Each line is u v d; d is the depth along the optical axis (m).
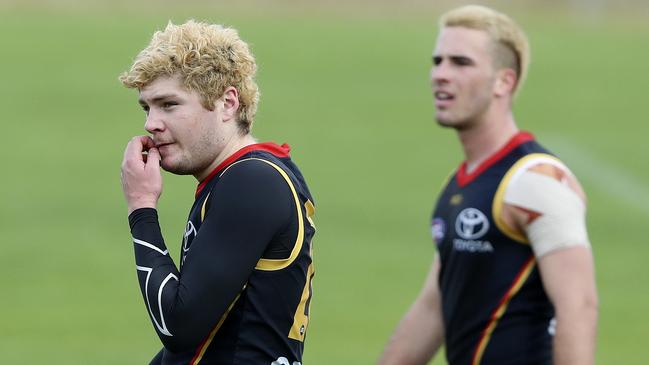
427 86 102.50
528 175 15.12
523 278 15.09
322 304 44.66
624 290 47.69
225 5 132.25
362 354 36.91
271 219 13.27
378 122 88.75
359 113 91.56
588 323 14.45
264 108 92.00
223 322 13.38
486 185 15.41
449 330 15.80
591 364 14.38
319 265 51.38
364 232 58.00
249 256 13.16
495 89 15.92
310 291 14.09
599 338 40.16
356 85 101.75
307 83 101.75
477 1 140.62
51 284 48.22
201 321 13.00
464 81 15.91
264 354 13.42
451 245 15.70
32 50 108.50
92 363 35.81
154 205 13.89
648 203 66.06
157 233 13.69
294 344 13.72
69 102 92.06
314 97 96.75
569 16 138.00
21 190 66.44
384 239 56.72
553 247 14.68
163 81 13.64
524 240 15.11
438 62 16.30
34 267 51.00
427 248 55.06
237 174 13.38
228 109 13.83
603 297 46.44
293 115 90.12
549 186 14.93
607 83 105.12
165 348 13.97
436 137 84.00
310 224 14.01
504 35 15.98
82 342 38.88
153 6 130.00
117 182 69.31
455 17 16.20
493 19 16.06
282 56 111.50
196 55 13.56
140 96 13.88
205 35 13.73
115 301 45.56
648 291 47.53
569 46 120.19
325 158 76.56
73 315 43.06
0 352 37.16
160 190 13.98
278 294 13.47
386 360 17.19
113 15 125.12
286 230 13.45
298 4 134.50
